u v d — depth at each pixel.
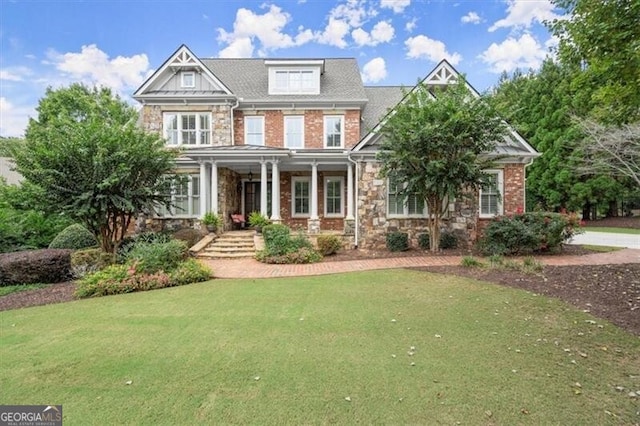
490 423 2.97
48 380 3.78
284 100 16.20
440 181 10.99
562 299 6.44
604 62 4.64
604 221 27.42
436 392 3.45
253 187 17.58
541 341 4.71
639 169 17.81
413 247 13.09
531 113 27.84
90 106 18.11
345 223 13.92
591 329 5.10
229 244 12.94
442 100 10.97
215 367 4.03
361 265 10.30
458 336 4.91
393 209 13.35
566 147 25.20
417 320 5.58
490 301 6.46
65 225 13.92
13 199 9.36
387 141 11.78
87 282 7.75
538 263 9.07
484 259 10.34
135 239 12.09
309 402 3.29
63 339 4.97
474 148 11.03
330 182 17.28
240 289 7.81
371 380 3.69
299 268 10.16
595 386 3.58
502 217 12.05
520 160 13.66
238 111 16.53
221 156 13.85
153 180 11.08
